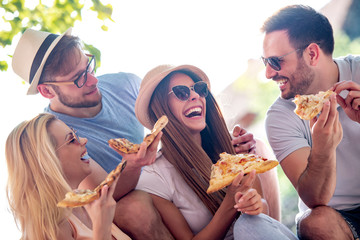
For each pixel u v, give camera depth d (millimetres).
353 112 1631
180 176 1753
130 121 2139
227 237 1690
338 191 1762
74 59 1962
